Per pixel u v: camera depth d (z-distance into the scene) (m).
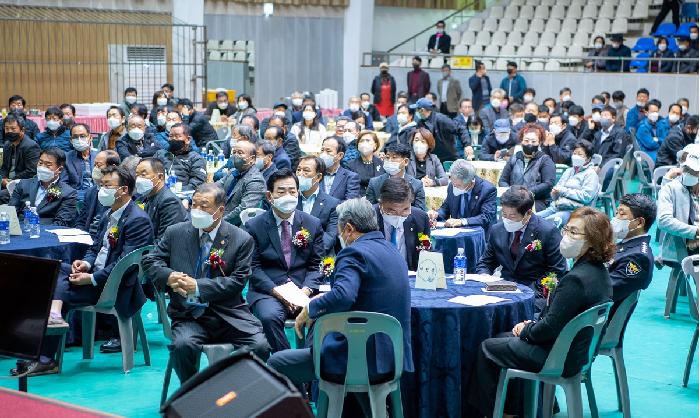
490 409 4.65
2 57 16.52
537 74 18.75
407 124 11.66
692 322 7.36
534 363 4.49
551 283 5.22
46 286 4.01
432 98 17.55
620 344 5.18
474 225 7.26
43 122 13.77
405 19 22.66
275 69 20.83
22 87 16.72
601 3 20.95
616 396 5.65
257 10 20.42
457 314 4.69
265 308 5.32
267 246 5.56
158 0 17.77
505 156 11.05
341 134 11.35
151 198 6.74
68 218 7.32
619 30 20.30
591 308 4.39
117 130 10.60
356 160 8.45
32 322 4.02
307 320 4.61
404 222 5.68
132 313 5.97
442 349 4.70
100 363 6.15
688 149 7.00
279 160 8.77
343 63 21.53
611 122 13.07
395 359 4.35
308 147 12.45
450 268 6.89
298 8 20.86
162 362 6.19
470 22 21.94
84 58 17.19
